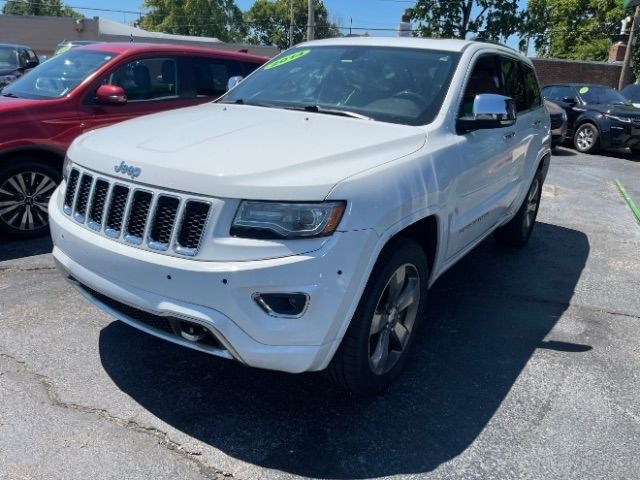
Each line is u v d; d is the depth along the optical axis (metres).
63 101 5.49
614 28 36.81
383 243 2.79
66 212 3.20
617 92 15.38
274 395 3.20
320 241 2.56
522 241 6.04
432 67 4.02
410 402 3.20
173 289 2.62
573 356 3.82
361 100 3.85
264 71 4.65
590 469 2.73
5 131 5.09
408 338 3.35
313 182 2.60
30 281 4.50
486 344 3.93
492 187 4.39
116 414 2.96
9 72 12.73
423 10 23.58
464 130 3.75
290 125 3.38
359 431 2.93
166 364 3.44
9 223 5.27
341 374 2.93
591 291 5.02
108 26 44.19
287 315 2.58
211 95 6.85
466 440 2.91
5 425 2.81
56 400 3.04
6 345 3.54
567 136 14.75
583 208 8.30
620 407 3.26
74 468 2.56
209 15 72.94
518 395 3.32
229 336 2.56
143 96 6.20
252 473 2.61
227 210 2.55
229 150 2.86
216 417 2.98
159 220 2.70
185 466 2.62
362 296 2.82
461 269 5.42
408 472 2.67
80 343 3.61
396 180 2.92
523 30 23.30
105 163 2.95
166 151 2.88
